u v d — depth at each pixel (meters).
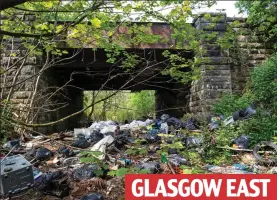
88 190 5.04
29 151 8.08
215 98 12.99
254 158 7.32
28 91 12.06
